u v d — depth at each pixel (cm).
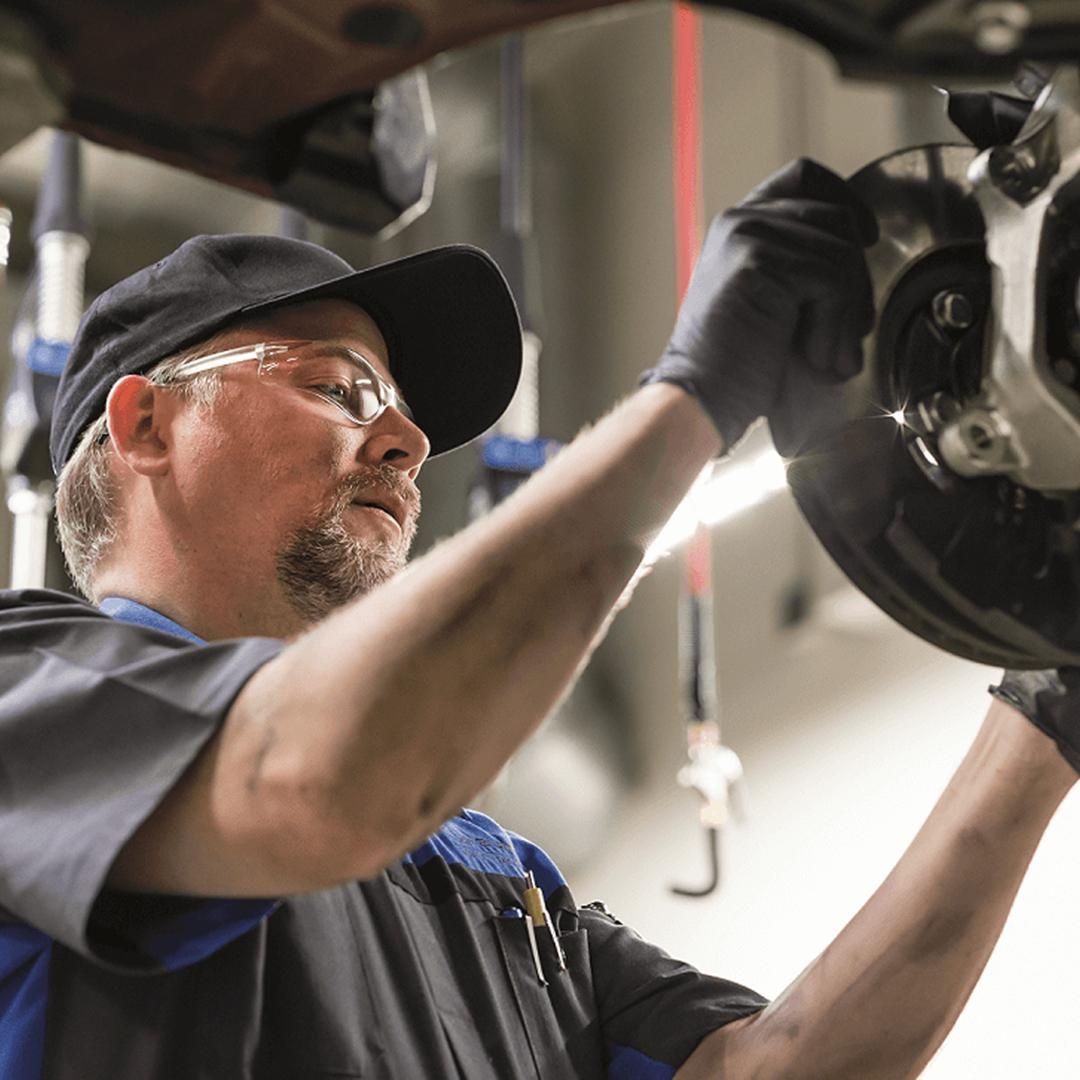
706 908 360
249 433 143
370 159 90
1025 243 86
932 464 93
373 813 90
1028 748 127
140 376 145
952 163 95
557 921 148
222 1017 113
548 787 377
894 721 339
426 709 89
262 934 117
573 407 399
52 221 249
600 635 92
